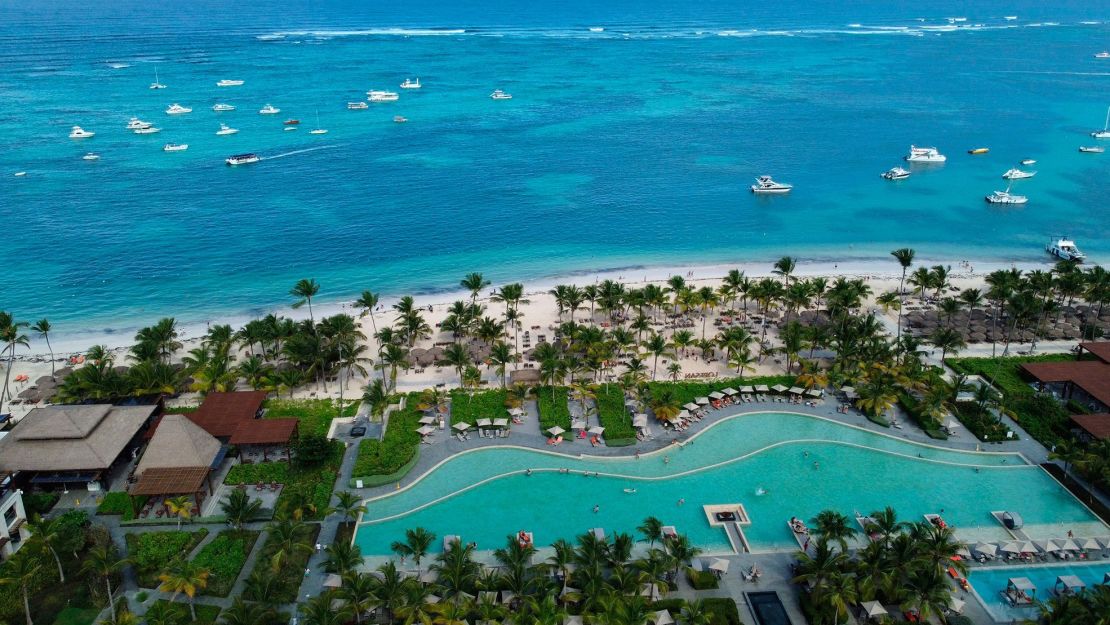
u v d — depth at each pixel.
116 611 68.94
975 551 78.88
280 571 75.12
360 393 113.19
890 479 91.88
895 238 185.00
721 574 75.88
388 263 168.38
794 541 81.38
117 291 152.25
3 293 150.12
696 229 190.12
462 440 99.75
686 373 117.81
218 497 87.75
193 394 111.38
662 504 87.62
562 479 92.12
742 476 92.62
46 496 86.50
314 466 93.19
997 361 120.00
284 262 168.00
